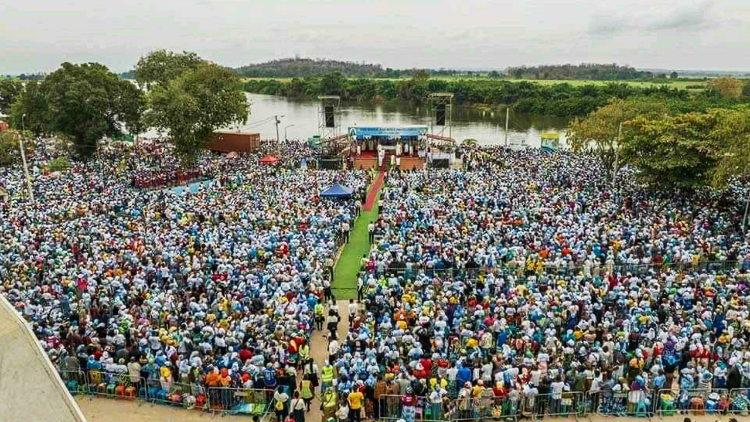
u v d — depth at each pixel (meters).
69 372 19.06
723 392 18.25
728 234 33.09
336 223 35.75
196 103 59.47
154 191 48.59
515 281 25.78
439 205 38.47
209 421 17.95
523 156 65.12
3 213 36.84
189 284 24.91
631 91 136.00
